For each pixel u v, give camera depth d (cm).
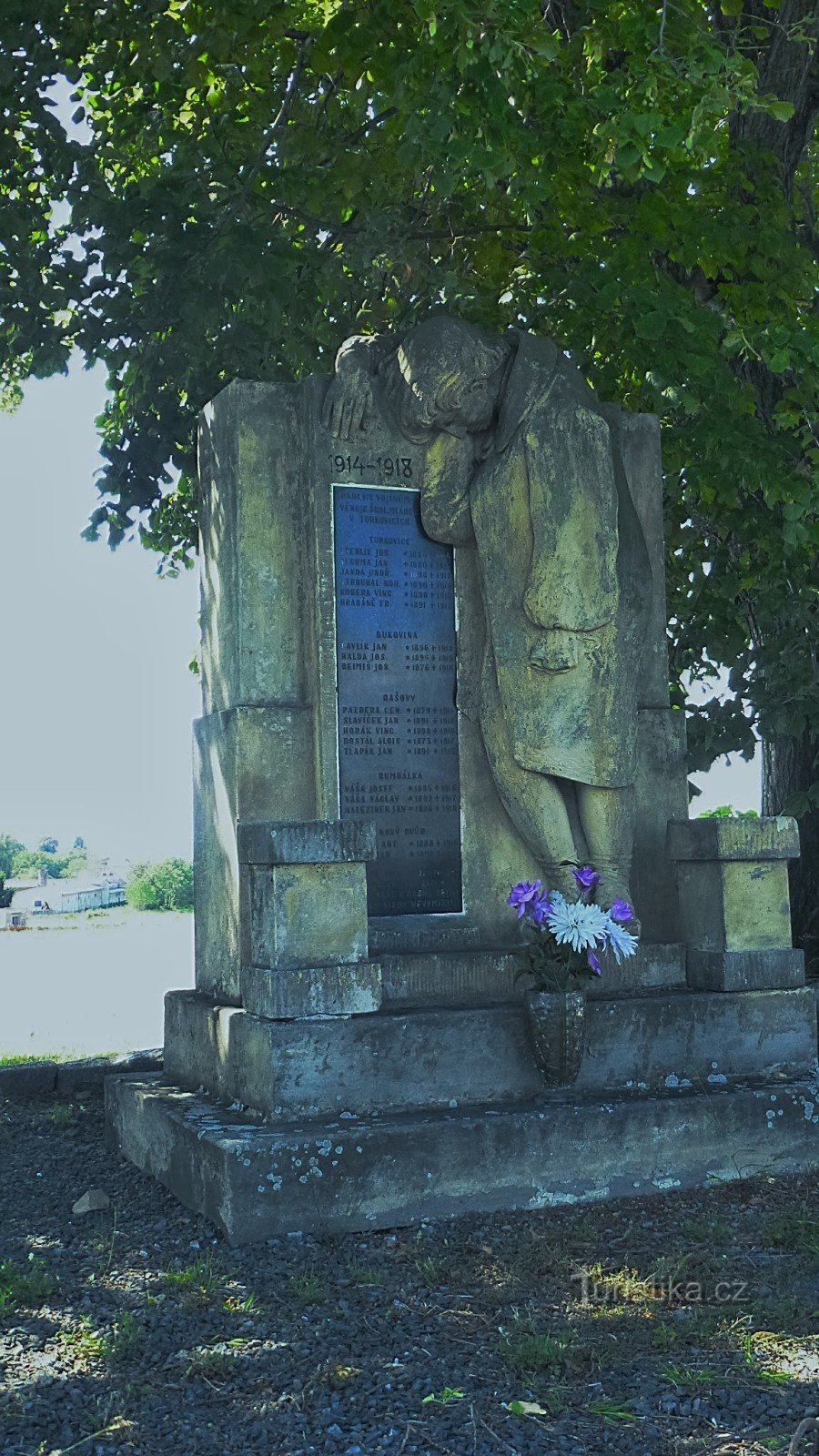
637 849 740
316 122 1002
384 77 865
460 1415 388
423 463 718
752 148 949
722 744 977
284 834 585
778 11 944
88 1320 456
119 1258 518
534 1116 574
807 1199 582
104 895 4659
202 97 1002
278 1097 572
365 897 602
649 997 658
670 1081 644
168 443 1085
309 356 1023
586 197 907
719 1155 604
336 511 700
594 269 848
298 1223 530
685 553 1105
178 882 4422
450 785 710
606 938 610
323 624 688
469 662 719
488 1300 471
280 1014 579
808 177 1130
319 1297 470
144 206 909
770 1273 494
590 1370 416
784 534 841
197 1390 405
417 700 707
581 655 691
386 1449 369
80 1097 878
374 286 1030
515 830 714
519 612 696
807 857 1044
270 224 995
